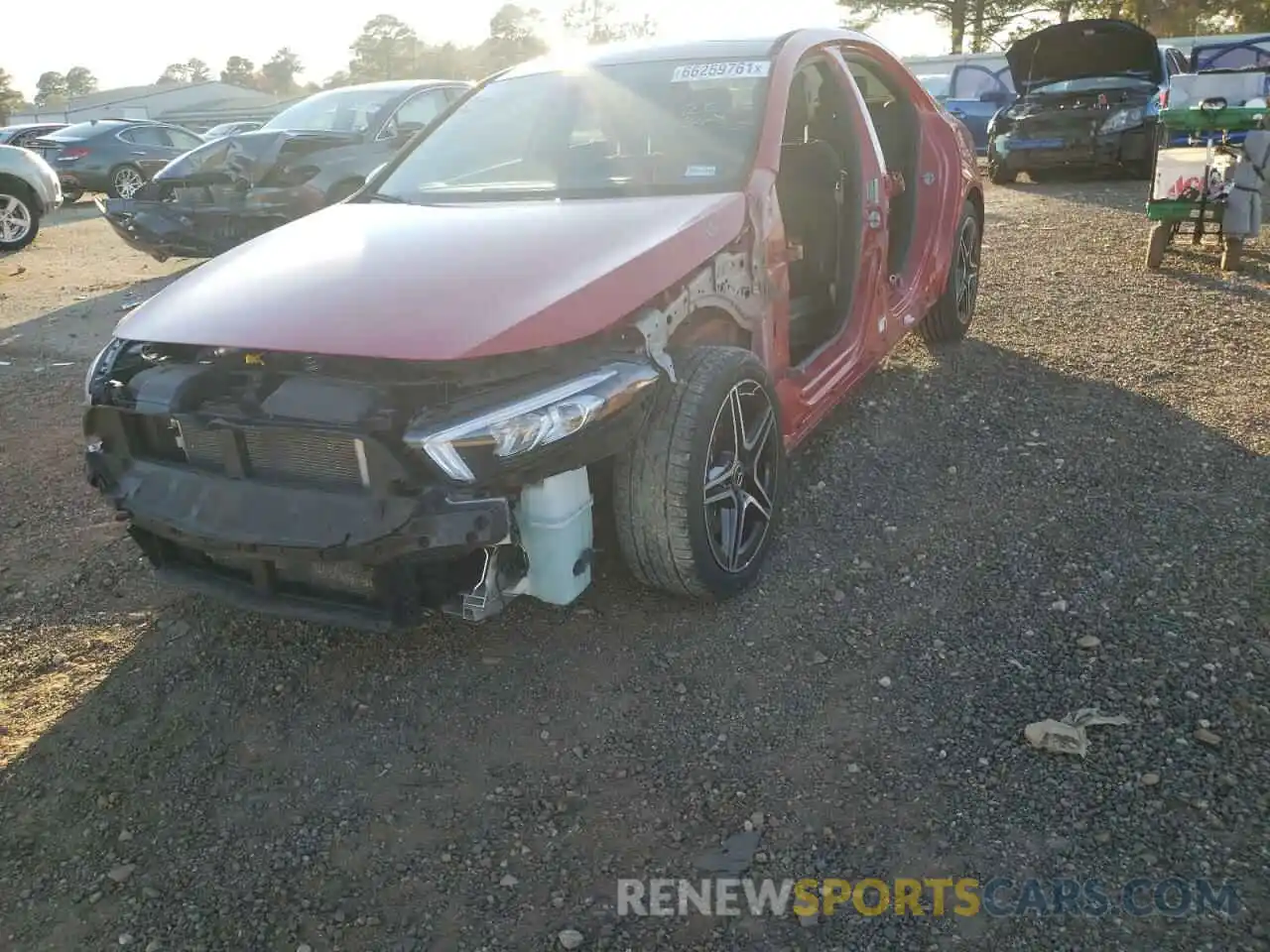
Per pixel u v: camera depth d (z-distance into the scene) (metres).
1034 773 2.42
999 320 6.04
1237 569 3.21
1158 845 2.19
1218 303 6.11
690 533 2.88
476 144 3.94
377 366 2.52
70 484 4.49
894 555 3.45
